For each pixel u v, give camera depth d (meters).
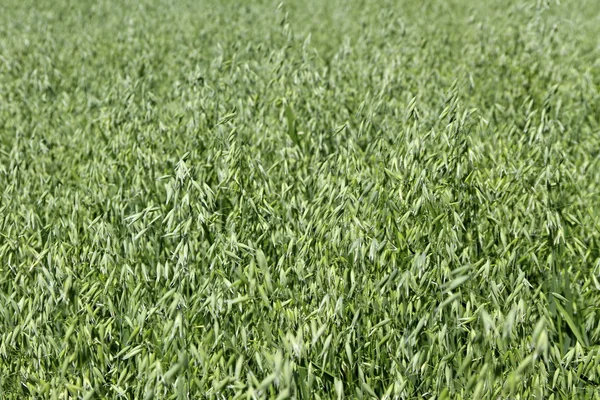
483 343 2.30
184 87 5.30
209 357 2.34
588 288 2.93
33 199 3.87
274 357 2.04
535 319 2.59
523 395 2.24
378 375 2.46
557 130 4.44
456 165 3.08
